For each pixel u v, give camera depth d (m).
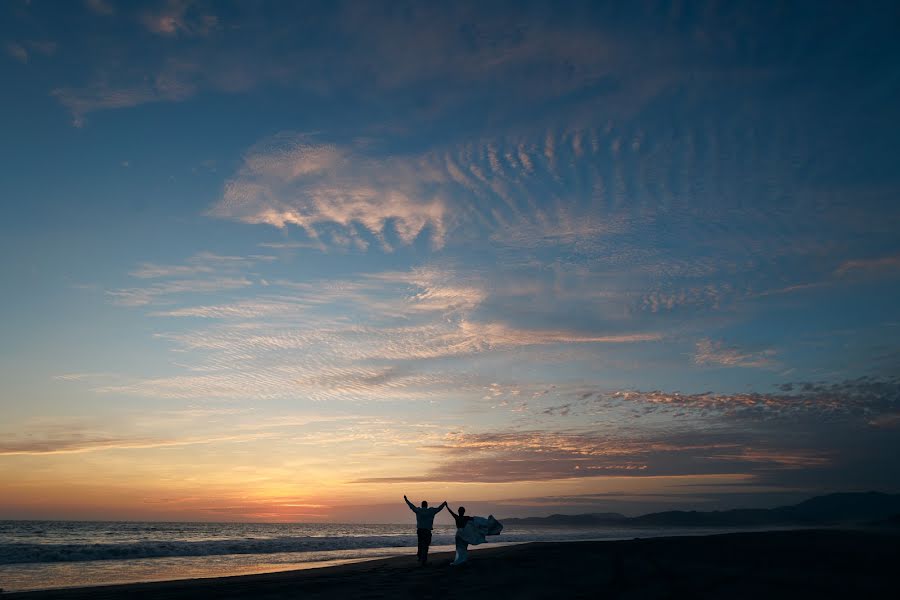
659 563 14.75
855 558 15.15
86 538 56.16
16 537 54.44
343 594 11.35
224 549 37.66
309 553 35.78
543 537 60.31
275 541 45.47
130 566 25.31
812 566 13.70
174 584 15.55
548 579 12.62
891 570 12.90
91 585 17.33
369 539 53.25
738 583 11.16
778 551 17.06
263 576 17.30
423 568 16.94
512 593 10.85
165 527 111.38
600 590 10.92
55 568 24.38
